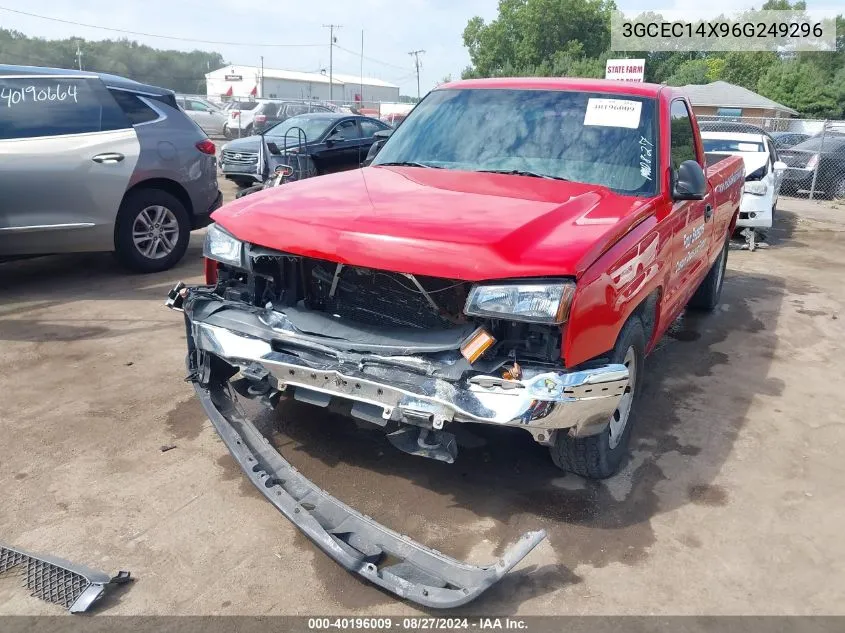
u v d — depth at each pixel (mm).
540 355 2781
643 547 3055
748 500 3459
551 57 58500
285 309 3252
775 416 4426
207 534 3033
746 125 16078
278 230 3127
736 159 6422
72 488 3322
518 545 2664
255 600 2666
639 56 57781
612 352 3152
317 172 12172
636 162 3832
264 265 3305
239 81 67250
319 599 2686
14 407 4090
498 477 3537
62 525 3053
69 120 6273
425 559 2713
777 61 59656
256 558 2896
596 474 3389
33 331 5316
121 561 2848
